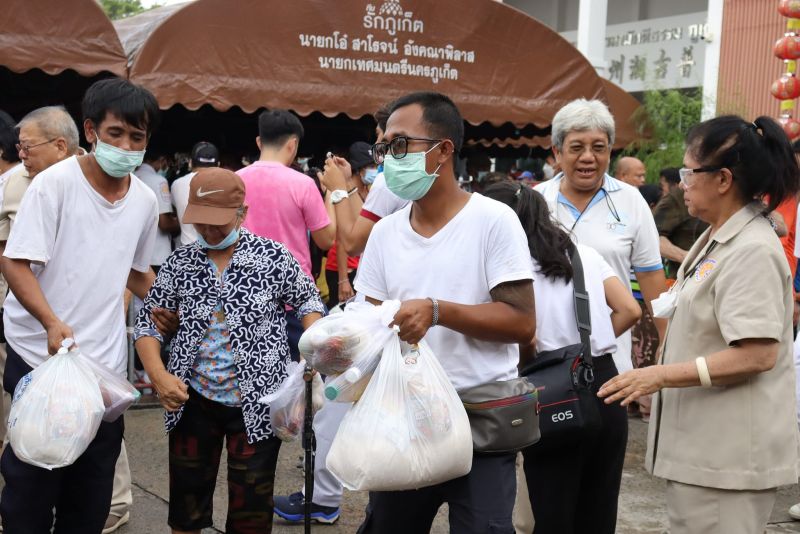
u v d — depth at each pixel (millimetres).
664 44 18094
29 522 3275
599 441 3277
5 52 6445
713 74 14539
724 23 14430
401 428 2498
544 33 8469
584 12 16109
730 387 2812
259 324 3264
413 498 2855
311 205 4770
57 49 6625
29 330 3420
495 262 2695
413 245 2783
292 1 7453
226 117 10344
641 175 7719
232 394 3273
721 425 2816
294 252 4793
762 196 2828
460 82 8234
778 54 8039
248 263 3285
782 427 2830
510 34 8359
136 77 6902
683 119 12219
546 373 3102
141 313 3328
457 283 2723
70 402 3049
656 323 4188
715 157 2816
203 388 3283
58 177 3236
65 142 4172
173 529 3410
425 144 2678
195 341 3264
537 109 8523
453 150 2732
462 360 2771
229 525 3387
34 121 4117
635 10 20656
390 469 2479
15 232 3201
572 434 3053
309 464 3168
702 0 19234
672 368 2779
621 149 10148
